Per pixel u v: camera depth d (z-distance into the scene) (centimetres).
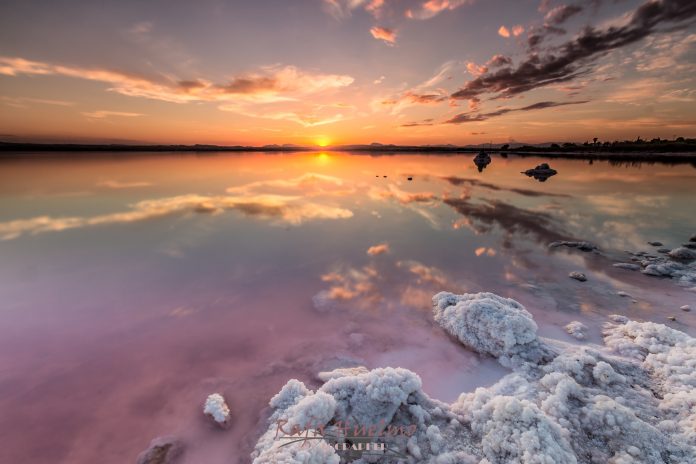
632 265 1061
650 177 3444
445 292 852
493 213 1864
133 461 435
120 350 653
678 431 430
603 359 587
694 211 1867
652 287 910
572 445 420
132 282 952
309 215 1798
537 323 738
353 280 974
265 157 8000
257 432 469
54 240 1317
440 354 642
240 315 780
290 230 1503
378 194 2486
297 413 455
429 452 430
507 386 544
